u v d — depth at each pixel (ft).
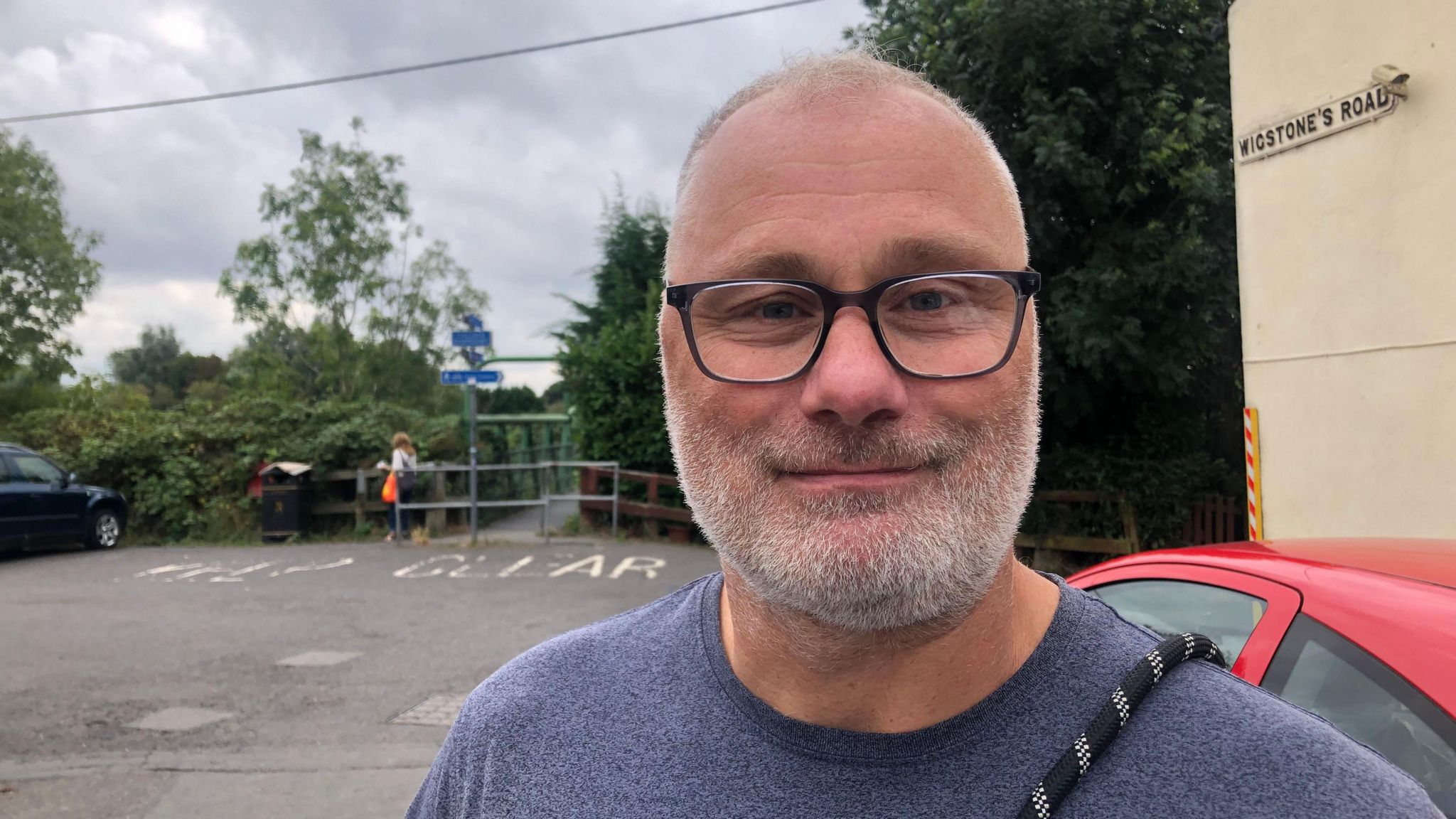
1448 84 15.14
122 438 48.24
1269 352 18.57
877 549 2.78
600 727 3.42
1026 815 2.71
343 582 32.24
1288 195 18.10
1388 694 6.14
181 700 18.17
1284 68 18.11
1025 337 3.11
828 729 3.03
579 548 39.45
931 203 2.99
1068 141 26.96
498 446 54.44
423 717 17.06
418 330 105.29
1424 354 15.58
